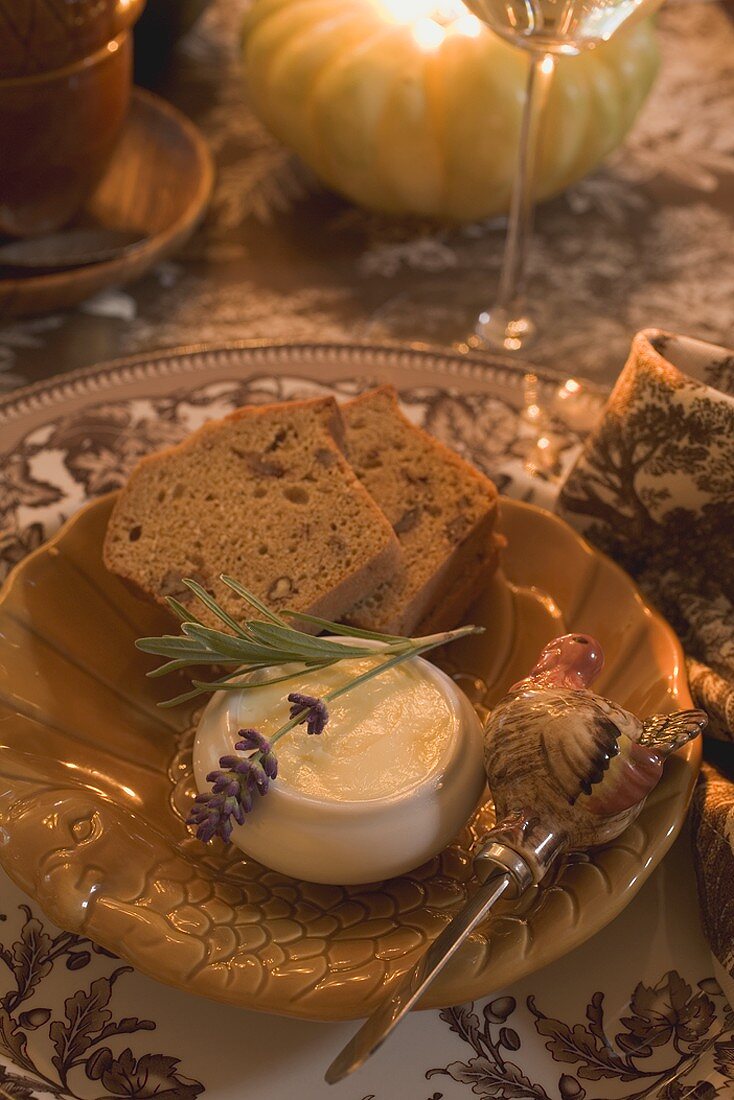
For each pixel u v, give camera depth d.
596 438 0.53
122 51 0.68
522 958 0.42
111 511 0.54
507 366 0.63
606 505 0.54
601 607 0.52
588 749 0.43
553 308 0.74
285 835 0.44
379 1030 0.39
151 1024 0.42
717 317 0.74
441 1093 0.41
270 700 0.47
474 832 0.47
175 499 0.54
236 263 0.77
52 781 0.46
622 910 0.44
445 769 0.46
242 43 0.81
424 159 0.74
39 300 0.67
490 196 0.77
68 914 0.43
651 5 0.59
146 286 0.74
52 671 0.50
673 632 0.50
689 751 0.46
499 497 0.55
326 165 0.77
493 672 0.52
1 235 0.71
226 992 0.41
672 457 0.51
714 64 1.00
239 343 0.64
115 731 0.50
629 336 0.72
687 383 0.50
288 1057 0.42
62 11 0.62
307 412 0.55
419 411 0.61
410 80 0.72
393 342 0.64
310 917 0.44
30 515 0.56
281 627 0.45
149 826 0.47
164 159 0.79
